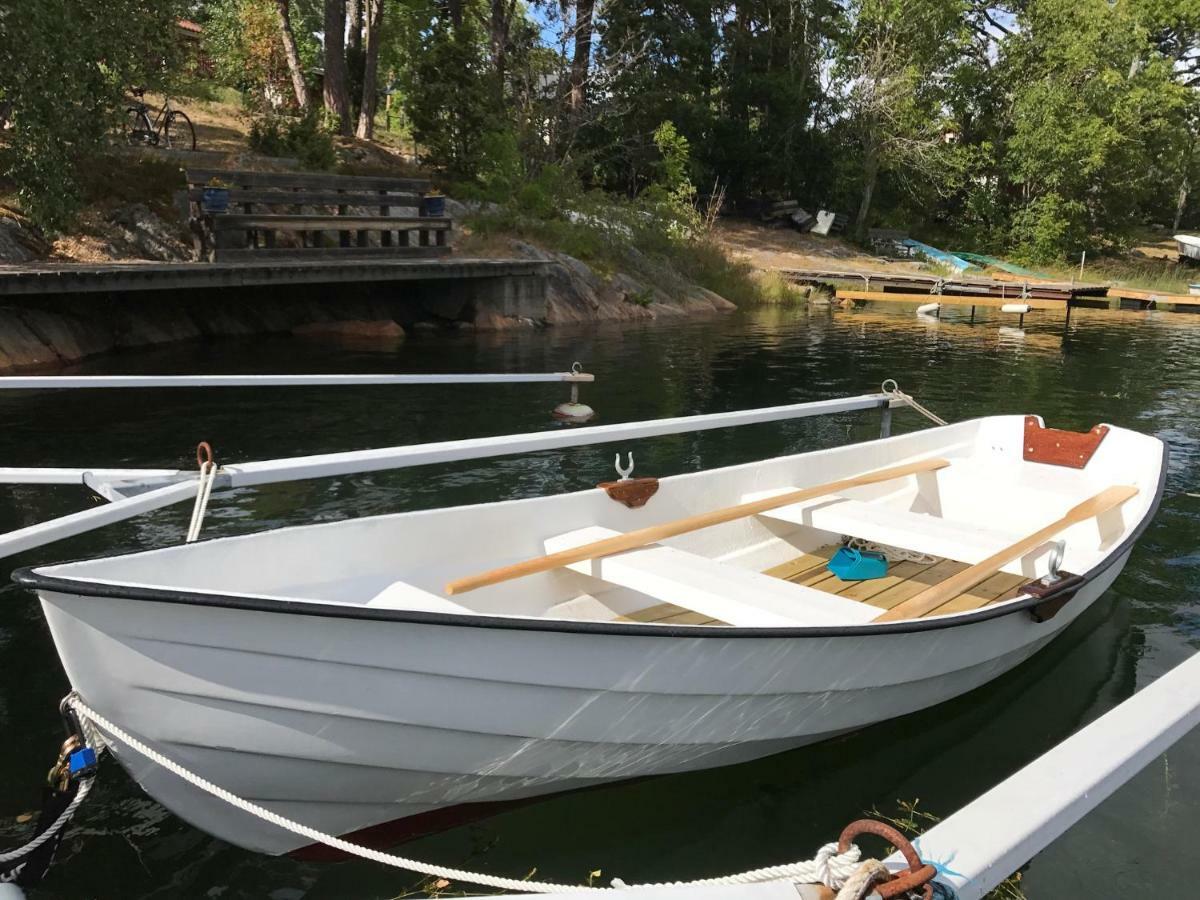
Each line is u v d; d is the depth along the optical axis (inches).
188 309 544.1
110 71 501.4
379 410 381.7
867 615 135.4
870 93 1285.7
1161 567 234.8
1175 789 136.5
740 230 1269.7
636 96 1137.4
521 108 932.0
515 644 110.0
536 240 765.3
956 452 257.6
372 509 260.8
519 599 157.5
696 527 171.2
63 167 458.6
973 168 1379.2
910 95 1273.4
